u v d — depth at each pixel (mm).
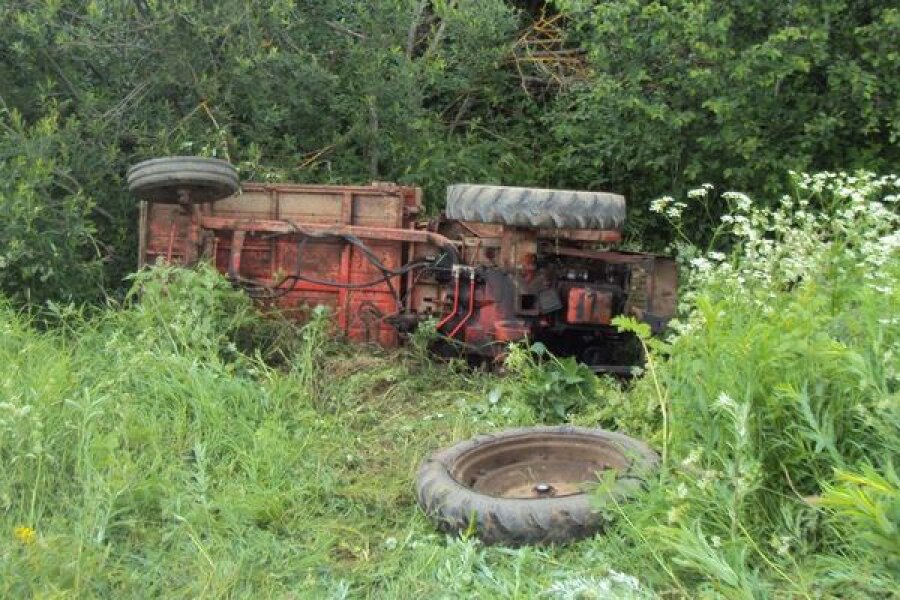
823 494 3553
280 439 5082
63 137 7484
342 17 9172
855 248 5949
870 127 7977
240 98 8320
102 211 7746
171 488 4457
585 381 5645
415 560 3969
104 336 6258
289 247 6984
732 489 3799
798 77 8305
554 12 11477
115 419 4992
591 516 4012
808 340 4105
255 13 8180
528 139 10664
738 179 8398
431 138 9367
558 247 6680
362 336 6906
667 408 4512
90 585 3695
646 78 8484
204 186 6535
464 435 5344
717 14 8273
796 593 3393
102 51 8078
